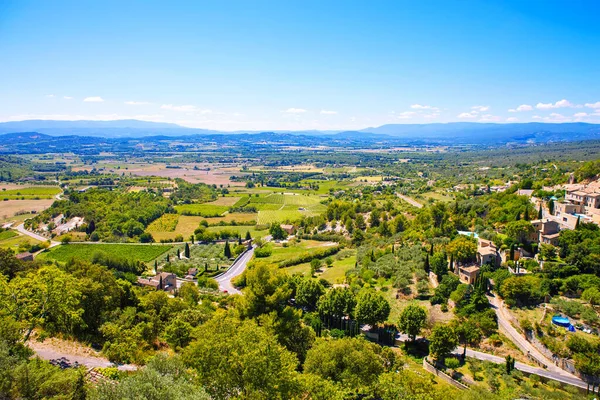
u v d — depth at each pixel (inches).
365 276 5743.1
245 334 2281.0
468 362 3695.9
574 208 6323.8
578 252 4771.2
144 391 1678.2
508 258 5290.4
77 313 2962.6
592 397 3117.6
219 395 2036.2
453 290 4813.0
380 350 3659.0
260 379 2025.1
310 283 5241.1
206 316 3782.0
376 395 2760.8
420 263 5821.9
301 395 2402.8
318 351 2962.6
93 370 2484.0
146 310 4040.4
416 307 4242.1
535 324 3934.5
